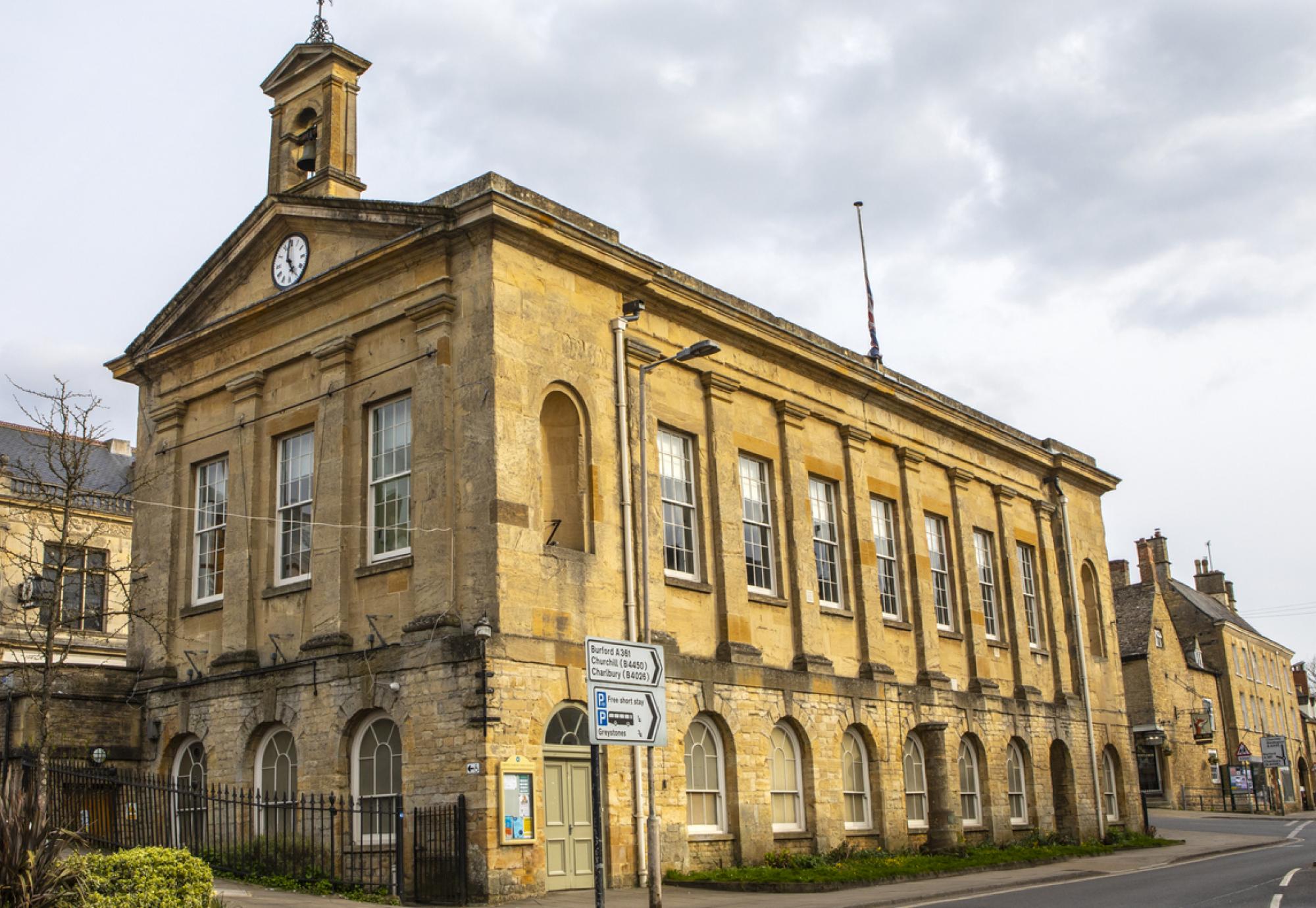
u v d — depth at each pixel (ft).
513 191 69.87
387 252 71.51
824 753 84.64
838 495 94.48
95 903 41.47
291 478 77.25
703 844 74.33
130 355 88.89
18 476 134.72
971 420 111.04
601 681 45.96
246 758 73.05
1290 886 65.36
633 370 76.38
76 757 76.69
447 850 61.00
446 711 63.10
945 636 103.14
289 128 85.15
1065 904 59.00
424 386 69.05
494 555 63.98
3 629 121.19
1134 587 204.85
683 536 79.82
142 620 81.61
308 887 63.21
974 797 102.22
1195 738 202.80
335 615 70.18
